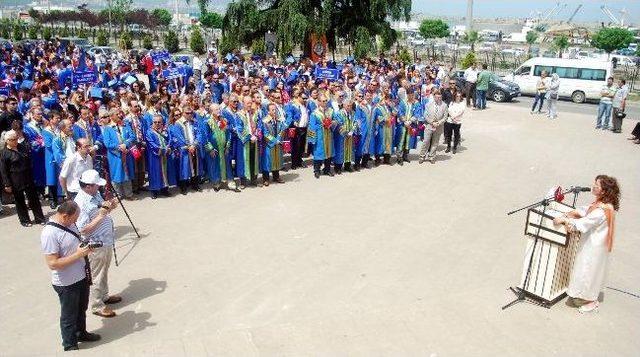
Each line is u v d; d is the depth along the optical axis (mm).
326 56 30750
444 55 54062
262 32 31031
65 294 5574
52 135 10094
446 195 11602
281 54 29328
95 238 6273
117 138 10484
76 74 16609
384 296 7090
